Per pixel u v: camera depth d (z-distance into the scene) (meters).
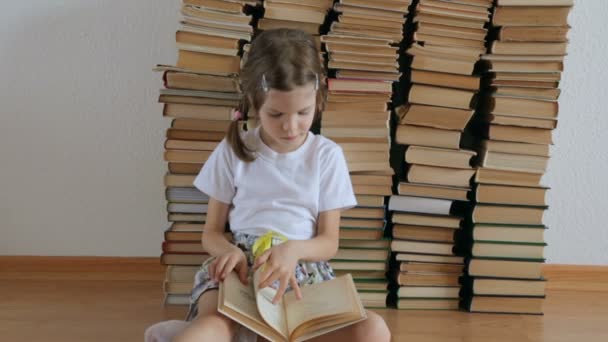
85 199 1.57
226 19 1.28
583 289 1.60
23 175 1.55
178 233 1.36
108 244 1.59
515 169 1.36
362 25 1.29
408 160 1.34
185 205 1.35
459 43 1.31
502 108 1.32
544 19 1.30
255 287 0.97
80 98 1.52
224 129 1.32
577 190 1.59
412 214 1.38
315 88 1.03
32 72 1.51
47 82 1.51
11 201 1.56
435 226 1.39
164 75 1.29
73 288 1.49
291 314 0.96
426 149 1.34
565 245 1.61
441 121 1.33
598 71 1.54
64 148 1.54
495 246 1.38
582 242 1.61
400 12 1.29
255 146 1.17
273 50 1.02
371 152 1.33
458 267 1.41
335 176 1.17
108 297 1.44
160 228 1.59
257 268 1.01
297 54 1.01
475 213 1.37
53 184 1.56
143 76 1.52
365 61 1.29
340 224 1.36
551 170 1.58
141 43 1.51
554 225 1.60
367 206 1.36
